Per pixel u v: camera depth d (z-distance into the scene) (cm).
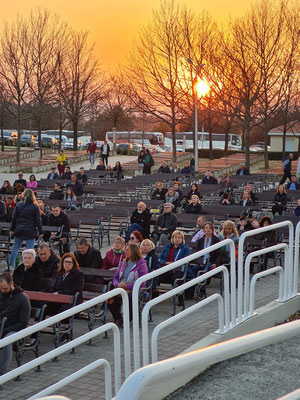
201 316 1010
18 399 716
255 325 820
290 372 692
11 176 4572
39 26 5328
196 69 4384
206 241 1230
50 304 1033
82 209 2166
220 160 5391
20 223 1555
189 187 3023
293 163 5166
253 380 673
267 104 4666
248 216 2094
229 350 279
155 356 646
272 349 764
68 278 1042
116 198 2908
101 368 796
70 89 5953
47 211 2133
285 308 883
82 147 7619
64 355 884
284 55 4581
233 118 5488
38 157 5462
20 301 875
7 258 1600
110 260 1230
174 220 1734
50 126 8919
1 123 6500
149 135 8494
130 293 1034
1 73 5191
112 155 6412
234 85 4453
